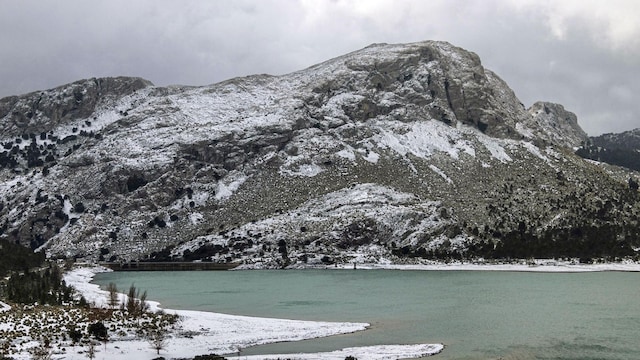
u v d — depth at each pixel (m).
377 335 94.75
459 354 80.06
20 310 105.00
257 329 100.25
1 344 81.88
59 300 118.56
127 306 113.88
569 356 78.81
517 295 145.00
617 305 124.12
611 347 83.50
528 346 84.62
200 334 95.69
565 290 155.12
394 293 156.62
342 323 106.00
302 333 96.88
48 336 87.56
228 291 172.38
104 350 82.50
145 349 84.12
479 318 109.81
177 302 145.75
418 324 104.50
